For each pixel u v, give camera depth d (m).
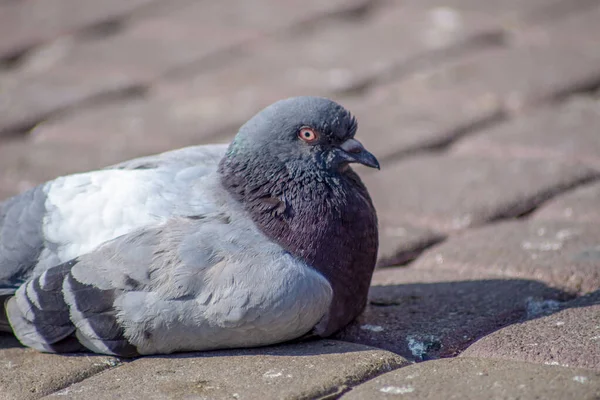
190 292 7.44
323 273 7.72
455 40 17.16
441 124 13.68
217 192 8.03
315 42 17.95
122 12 20.56
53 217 8.14
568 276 8.63
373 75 15.93
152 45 18.61
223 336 7.57
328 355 7.43
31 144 14.38
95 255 7.73
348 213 7.95
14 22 20.39
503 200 10.89
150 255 7.57
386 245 10.04
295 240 7.75
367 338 8.00
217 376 7.16
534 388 6.29
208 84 16.36
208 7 20.69
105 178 8.32
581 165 11.70
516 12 18.34
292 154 8.00
